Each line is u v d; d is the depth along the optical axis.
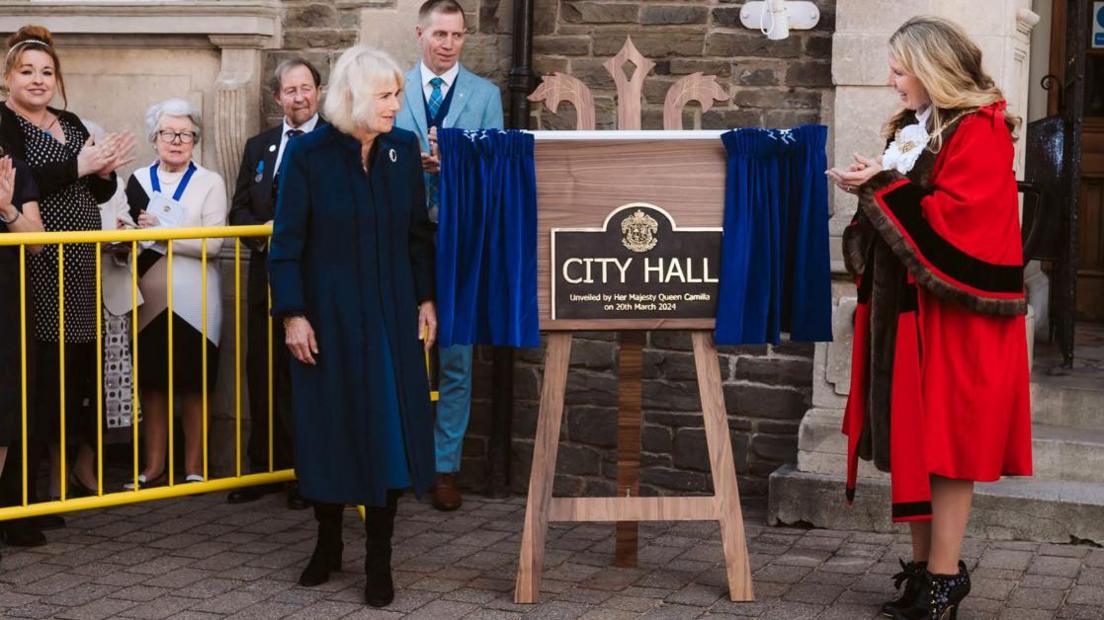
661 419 5.84
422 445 4.41
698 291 4.43
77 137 5.43
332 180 4.37
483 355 6.01
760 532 5.26
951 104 4.05
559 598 4.46
